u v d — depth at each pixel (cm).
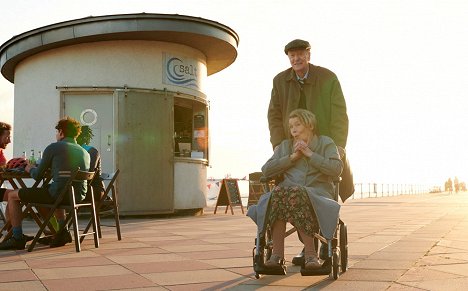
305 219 402
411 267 476
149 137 1290
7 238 663
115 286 399
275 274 415
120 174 1259
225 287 392
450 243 661
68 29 1243
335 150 440
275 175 442
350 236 764
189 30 1251
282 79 507
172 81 1340
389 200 2764
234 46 1380
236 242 709
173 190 1318
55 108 1301
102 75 1286
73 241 727
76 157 654
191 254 584
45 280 427
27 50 1305
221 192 1467
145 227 980
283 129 508
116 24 1221
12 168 685
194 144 1445
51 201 648
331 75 497
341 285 395
